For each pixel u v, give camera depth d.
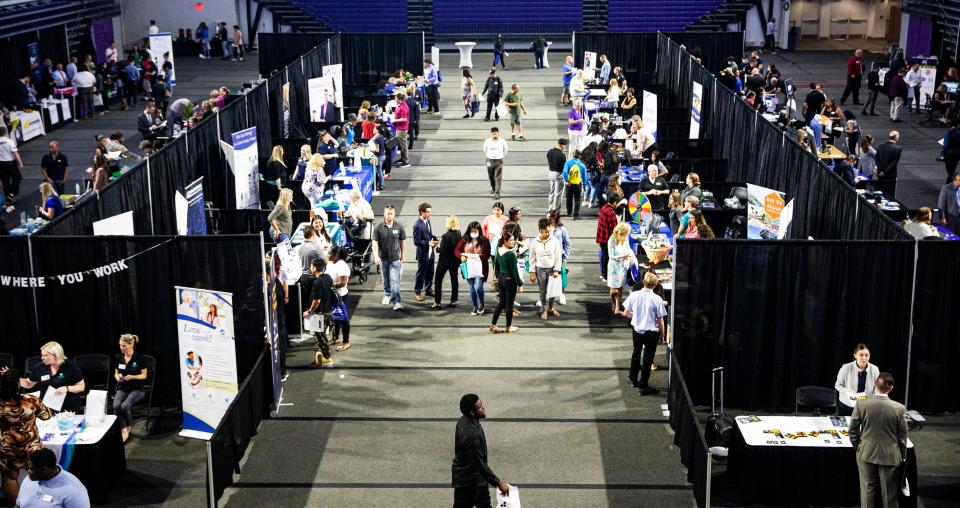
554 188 21.09
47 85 30.67
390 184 23.62
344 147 22.84
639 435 12.16
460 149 27.09
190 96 34.28
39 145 27.58
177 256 12.43
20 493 8.63
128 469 11.44
